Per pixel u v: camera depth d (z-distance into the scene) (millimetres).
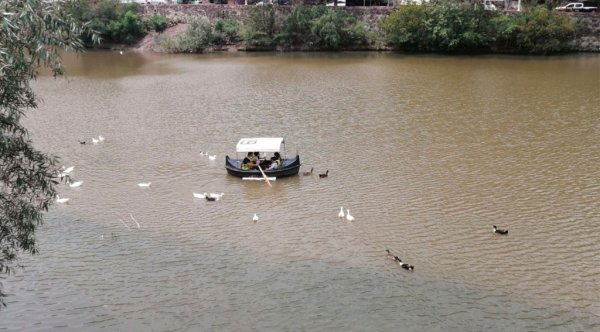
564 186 38906
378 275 28750
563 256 30219
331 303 26609
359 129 52562
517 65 85688
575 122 53719
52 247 32125
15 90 18328
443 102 62156
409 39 99500
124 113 59719
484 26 97625
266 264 30031
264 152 43500
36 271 29656
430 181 40156
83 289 28109
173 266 30047
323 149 47188
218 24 105750
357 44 103938
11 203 20141
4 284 28422
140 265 30172
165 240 32781
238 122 55469
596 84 70188
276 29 104375
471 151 46156
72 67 89188
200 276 29078
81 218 35656
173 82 75562
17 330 25078
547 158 44250
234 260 30484
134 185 40719
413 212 35438
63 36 18828
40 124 55750
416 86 70500
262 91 68812
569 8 103188
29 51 18375
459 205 36312
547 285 27703
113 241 32750
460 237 32281
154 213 36250
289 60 93312
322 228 33750
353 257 30500
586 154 44938
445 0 98188
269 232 33469
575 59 91000
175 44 103750
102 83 75625
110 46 109062
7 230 19719
